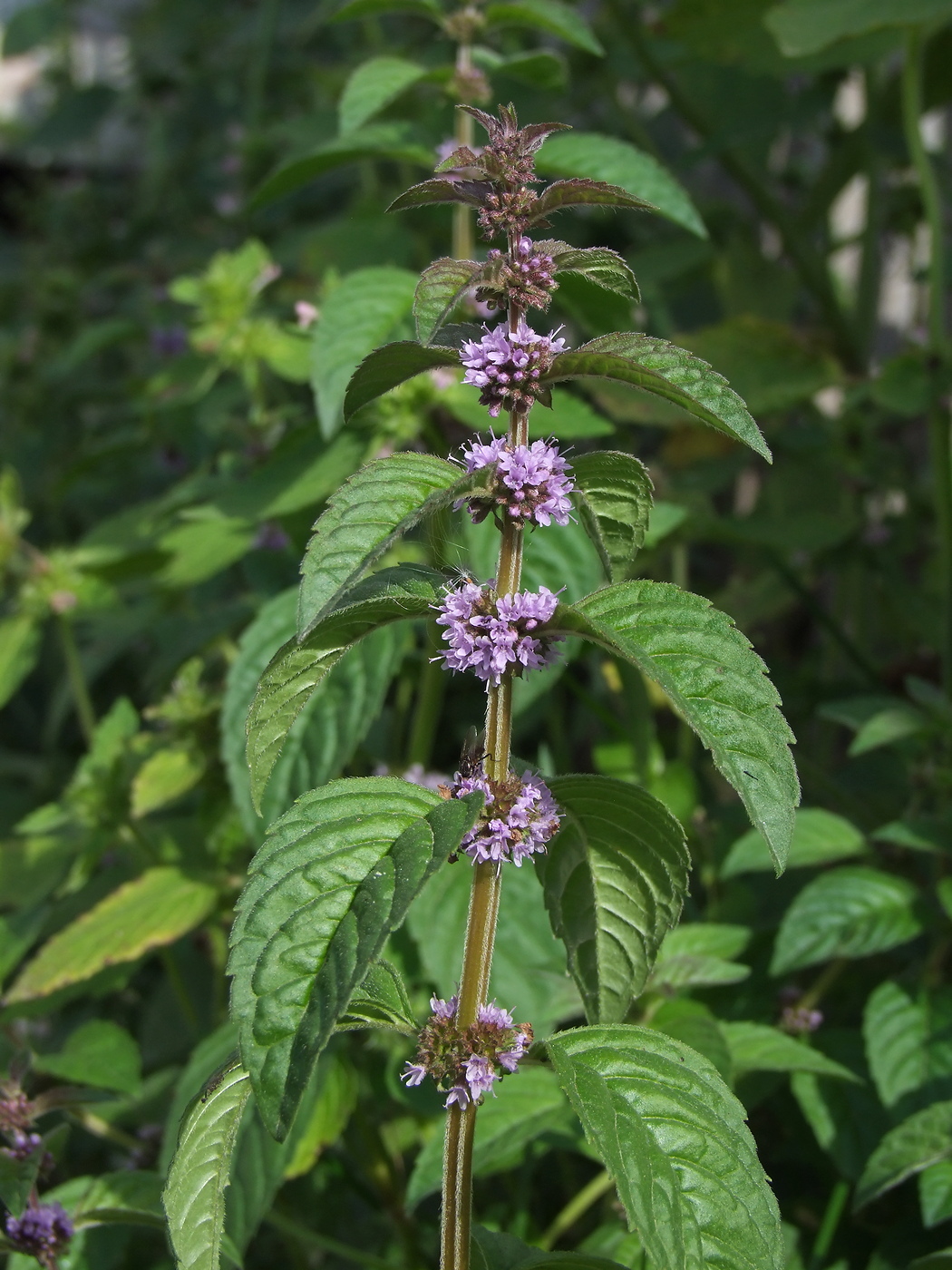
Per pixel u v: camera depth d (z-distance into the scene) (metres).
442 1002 0.28
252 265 0.53
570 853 0.29
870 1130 0.39
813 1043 0.41
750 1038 0.38
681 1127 0.26
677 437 0.68
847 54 0.69
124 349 1.01
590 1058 0.27
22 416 0.95
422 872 0.24
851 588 0.71
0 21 1.34
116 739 0.47
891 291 0.95
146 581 0.56
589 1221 0.44
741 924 0.45
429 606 0.27
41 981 0.40
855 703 0.46
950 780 0.44
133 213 1.15
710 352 0.60
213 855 0.44
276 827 0.26
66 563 0.51
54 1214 0.34
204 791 0.46
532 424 0.42
